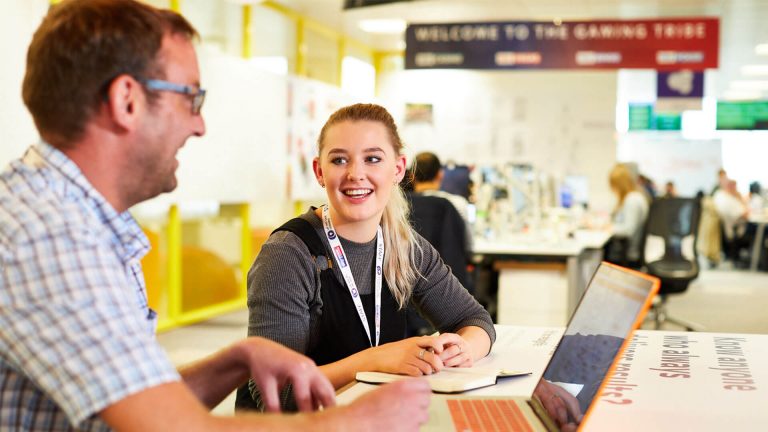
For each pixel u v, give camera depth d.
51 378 0.95
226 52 8.04
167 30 1.14
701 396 1.58
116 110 1.08
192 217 7.39
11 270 0.96
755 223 13.34
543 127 11.40
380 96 12.35
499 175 7.24
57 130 1.09
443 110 11.70
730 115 15.96
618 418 1.42
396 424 1.09
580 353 1.35
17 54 4.98
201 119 1.20
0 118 4.88
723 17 9.86
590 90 11.25
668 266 6.67
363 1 6.34
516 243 6.14
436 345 1.81
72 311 0.96
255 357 1.34
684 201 6.67
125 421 0.95
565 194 9.00
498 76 11.50
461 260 4.25
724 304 8.98
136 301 1.21
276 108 8.51
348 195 2.06
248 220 8.31
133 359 0.96
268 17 8.84
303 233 2.07
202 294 7.63
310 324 2.05
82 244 1.00
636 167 11.34
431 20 9.99
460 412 1.45
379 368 1.78
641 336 2.33
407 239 2.22
